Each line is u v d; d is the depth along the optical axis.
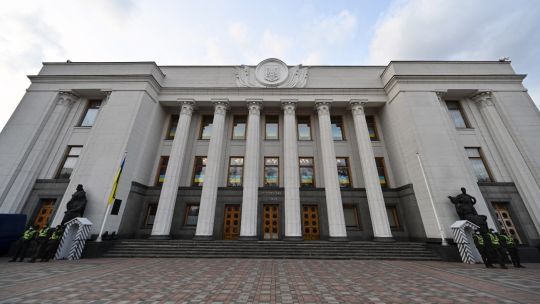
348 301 5.16
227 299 5.21
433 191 13.76
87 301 5.02
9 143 15.50
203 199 15.30
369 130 19.47
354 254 12.16
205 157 18.47
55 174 15.71
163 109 19.25
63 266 9.28
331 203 15.24
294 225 14.58
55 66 17.92
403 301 5.19
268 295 5.53
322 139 17.22
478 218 12.10
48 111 16.67
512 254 10.08
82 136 16.78
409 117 15.77
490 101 16.69
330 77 19.45
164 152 18.30
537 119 15.70
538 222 13.55
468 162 15.07
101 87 17.08
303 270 8.75
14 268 8.82
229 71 19.66
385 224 14.55
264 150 18.64
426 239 13.68
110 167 14.34
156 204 16.56
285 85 18.95
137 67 17.83
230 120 19.58
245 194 15.48
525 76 16.88
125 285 6.36
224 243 13.16
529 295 5.68
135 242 13.07
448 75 16.91
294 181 15.76
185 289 6.00
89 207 13.29
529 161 14.63
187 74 19.61
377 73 19.47
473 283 6.88
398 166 16.73
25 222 13.33
